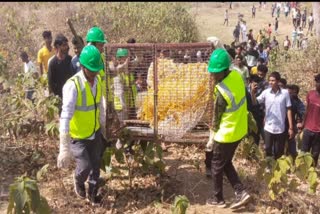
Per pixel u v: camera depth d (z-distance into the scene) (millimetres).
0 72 7707
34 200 4289
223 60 5078
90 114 5094
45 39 8398
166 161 6801
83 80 5004
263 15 35750
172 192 5801
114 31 16672
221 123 5238
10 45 13688
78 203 5398
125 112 5832
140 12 19000
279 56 14219
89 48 5004
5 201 5395
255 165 6785
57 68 6566
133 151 6242
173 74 5664
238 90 5172
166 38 16859
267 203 5598
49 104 6320
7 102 6953
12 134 6957
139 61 5781
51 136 6930
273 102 6531
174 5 21359
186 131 5730
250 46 14414
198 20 29844
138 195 5664
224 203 5523
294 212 5426
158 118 5746
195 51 5695
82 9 18938
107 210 5336
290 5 35062
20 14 19500
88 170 5172
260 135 7641
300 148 7039
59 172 6184
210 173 6230
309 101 6785
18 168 6188
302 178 5281
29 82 7551
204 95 5676
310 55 13461
